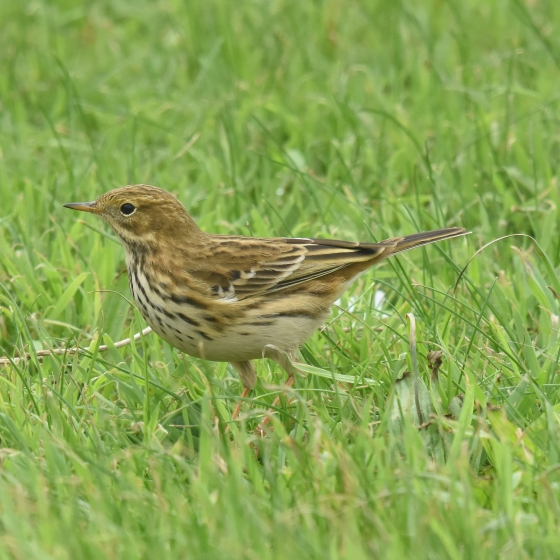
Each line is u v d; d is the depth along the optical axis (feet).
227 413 33.83
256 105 57.93
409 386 33.19
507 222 48.49
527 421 32.07
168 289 34.83
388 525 26.71
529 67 62.90
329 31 67.46
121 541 26.25
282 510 27.63
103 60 66.90
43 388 33.45
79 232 46.60
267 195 50.34
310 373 35.47
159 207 35.42
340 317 39.96
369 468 29.32
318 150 55.77
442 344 34.86
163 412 34.91
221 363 37.88
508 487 27.48
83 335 39.17
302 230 47.29
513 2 66.80
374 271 43.11
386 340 38.22
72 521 26.73
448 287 42.27
